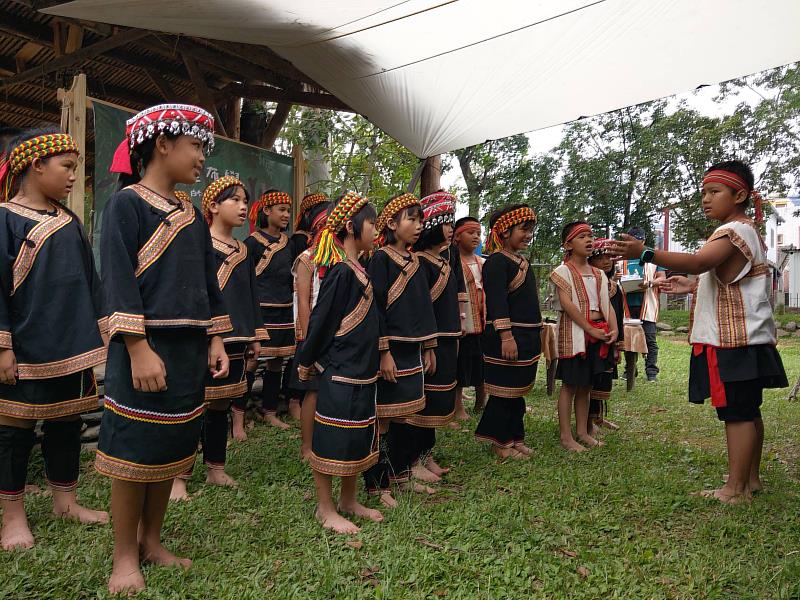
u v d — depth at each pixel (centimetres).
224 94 777
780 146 1664
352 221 304
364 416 295
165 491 242
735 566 261
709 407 622
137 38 607
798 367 948
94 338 288
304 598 228
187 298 229
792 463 429
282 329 512
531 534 289
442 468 399
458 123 661
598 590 240
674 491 357
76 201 493
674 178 1756
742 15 457
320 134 941
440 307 373
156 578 236
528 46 515
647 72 546
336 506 320
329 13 447
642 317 794
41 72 636
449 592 238
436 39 500
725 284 344
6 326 269
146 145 234
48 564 249
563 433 462
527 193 1911
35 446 388
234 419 474
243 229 669
